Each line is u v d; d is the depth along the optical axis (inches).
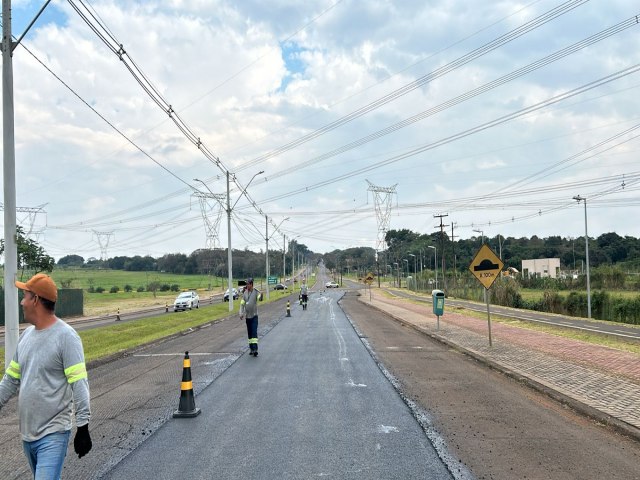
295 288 4392.2
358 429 297.3
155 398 387.2
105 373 511.8
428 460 244.2
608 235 5064.0
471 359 571.5
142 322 1199.6
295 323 1108.5
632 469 231.9
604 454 252.2
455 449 260.4
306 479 221.8
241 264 5275.6
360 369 505.0
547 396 379.2
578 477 222.4
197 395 393.7
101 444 275.1
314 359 573.9
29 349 160.4
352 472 229.5
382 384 429.1
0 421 331.0
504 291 2074.3
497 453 253.9
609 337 780.6
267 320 1204.5
